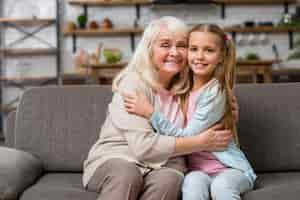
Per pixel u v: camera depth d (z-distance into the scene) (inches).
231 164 70.1
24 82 240.5
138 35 236.2
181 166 69.9
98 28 229.6
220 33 73.1
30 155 80.7
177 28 72.4
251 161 81.4
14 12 238.4
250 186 68.6
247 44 233.5
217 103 70.2
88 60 222.5
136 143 66.4
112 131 71.6
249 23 224.8
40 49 233.0
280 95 84.2
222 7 232.5
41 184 73.5
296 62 234.7
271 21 232.8
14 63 239.6
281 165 81.4
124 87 71.4
